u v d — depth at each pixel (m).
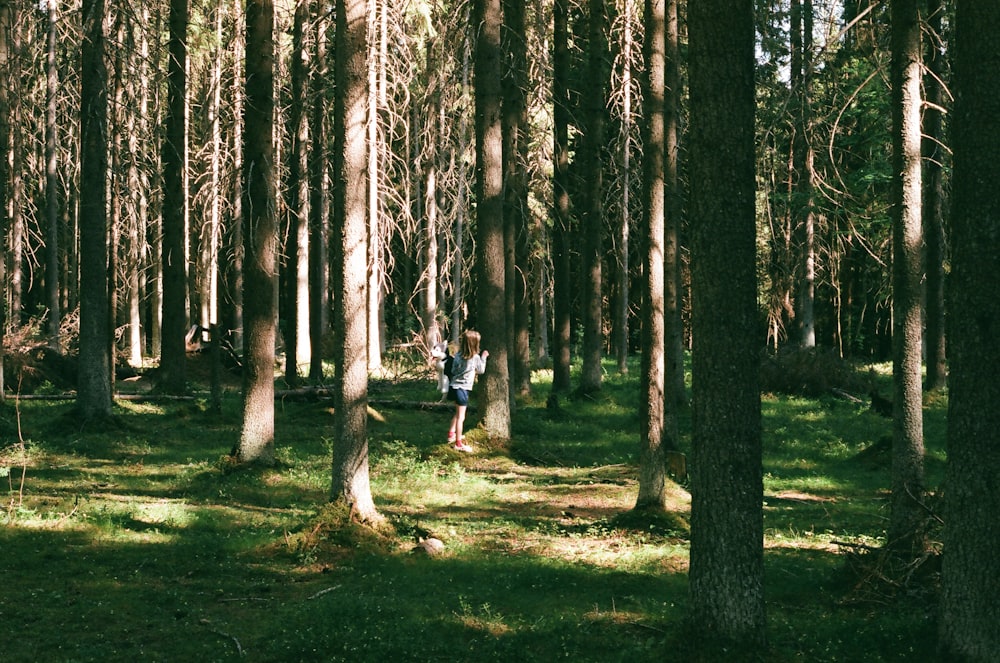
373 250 19.11
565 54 23.55
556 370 25.03
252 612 7.29
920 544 8.02
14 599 7.30
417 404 21.77
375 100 18.14
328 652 6.34
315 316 24.47
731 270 5.73
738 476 5.78
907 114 8.31
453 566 8.95
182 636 6.64
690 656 5.75
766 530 11.22
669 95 13.80
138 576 8.20
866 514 12.30
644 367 11.37
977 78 5.50
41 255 41.03
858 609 7.69
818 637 6.68
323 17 16.95
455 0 19.12
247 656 6.23
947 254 23.55
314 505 11.76
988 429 5.52
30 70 18.58
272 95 13.80
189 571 8.45
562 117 24.03
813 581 8.59
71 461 14.51
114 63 16.75
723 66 5.69
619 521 11.13
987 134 5.48
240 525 10.52
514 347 22.97
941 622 5.77
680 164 19.36
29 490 11.95
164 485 12.95
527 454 16.58
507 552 9.84
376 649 6.34
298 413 20.23
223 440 17.09
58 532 9.55
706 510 5.85
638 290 38.84
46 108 19.78
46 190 28.94
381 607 7.33
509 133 21.06
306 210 24.77
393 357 30.61
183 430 17.84
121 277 27.39
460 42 18.52
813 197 14.93
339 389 9.90
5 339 24.00
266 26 13.76
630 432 19.94
